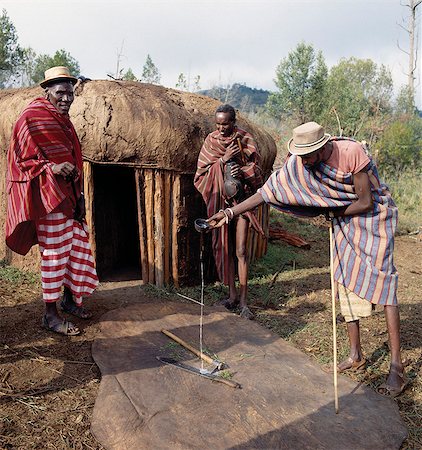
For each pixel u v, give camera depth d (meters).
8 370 3.52
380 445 2.83
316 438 2.87
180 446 2.77
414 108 19.73
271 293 5.48
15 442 2.79
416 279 6.32
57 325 4.11
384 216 3.32
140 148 5.04
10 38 16.09
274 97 16.91
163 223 5.26
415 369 3.75
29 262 5.59
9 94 6.01
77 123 4.97
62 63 15.74
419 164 14.74
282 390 3.38
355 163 3.21
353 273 3.41
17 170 3.84
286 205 3.44
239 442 2.82
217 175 4.78
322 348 4.10
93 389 3.37
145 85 5.67
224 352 3.94
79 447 2.79
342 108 15.54
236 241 4.80
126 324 4.36
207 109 5.73
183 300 5.12
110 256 6.12
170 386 3.39
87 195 5.19
